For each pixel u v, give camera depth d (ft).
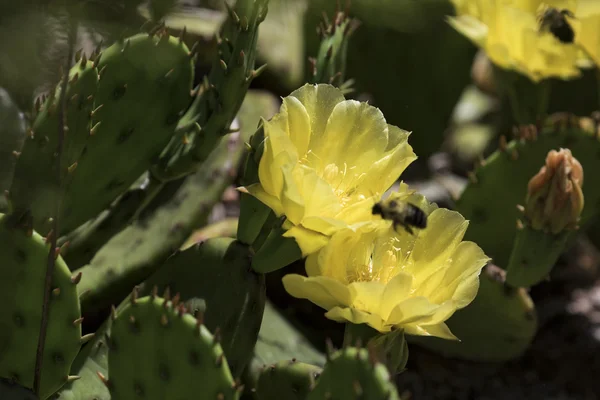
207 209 2.45
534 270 2.32
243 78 2.16
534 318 2.51
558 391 2.72
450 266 1.98
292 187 1.90
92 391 2.15
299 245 1.96
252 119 2.69
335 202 1.93
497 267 2.49
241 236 2.09
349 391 1.85
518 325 2.52
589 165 2.51
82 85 2.08
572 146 2.49
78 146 2.10
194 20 2.70
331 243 1.94
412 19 2.33
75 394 2.14
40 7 1.77
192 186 2.46
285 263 2.01
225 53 2.17
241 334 2.07
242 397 2.44
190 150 2.21
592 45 2.54
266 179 1.96
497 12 2.53
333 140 2.01
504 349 2.59
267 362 2.45
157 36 2.15
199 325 1.93
